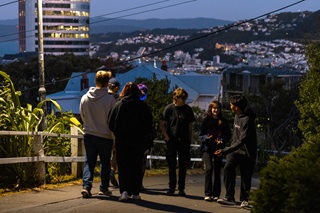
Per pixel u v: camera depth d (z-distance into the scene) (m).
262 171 5.75
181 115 10.39
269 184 5.49
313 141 6.28
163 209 8.78
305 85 15.27
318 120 14.91
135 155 9.23
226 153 9.51
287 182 5.20
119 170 9.30
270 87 32.28
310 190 4.93
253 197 5.65
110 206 8.79
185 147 10.48
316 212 4.90
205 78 65.62
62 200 9.20
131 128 9.11
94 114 9.39
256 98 32.38
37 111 10.89
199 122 21.22
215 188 10.21
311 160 5.62
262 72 67.69
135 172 9.31
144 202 9.31
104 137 9.43
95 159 9.54
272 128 31.09
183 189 10.60
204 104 64.06
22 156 10.42
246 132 9.38
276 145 28.27
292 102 31.73
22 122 10.48
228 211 8.98
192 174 16.84
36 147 10.60
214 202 9.95
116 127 9.13
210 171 10.05
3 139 10.38
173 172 10.52
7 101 10.72
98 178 12.37
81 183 11.32
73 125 12.02
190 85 64.94
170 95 18.92
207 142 10.13
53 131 11.87
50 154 11.50
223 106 38.28
